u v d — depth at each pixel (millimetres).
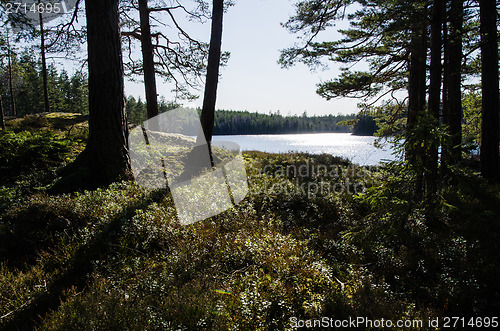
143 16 14328
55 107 64625
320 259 5133
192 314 3219
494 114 10719
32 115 17297
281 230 6164
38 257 4418
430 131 4719
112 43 7410
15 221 5055
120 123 7586
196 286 3699
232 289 3883
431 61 8172
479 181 5316
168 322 3064
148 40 14539
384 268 5016
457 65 12914
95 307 3162
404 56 13836
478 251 5406
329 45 13719
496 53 10648
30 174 7660
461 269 4785
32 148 8508
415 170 4969
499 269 4836
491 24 10570
